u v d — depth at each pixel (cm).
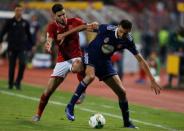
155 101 4884
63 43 3139
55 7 3103
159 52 8925
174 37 6438
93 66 3033
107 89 5534
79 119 3403
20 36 4769
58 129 2958
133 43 2988
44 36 7525
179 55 6144
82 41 7225
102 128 3059
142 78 6638
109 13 8212
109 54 3025
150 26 9419
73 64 3123
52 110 3741
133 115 3797
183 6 6669
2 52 8188
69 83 5978
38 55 7856
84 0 9331
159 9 9888
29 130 2880
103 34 2988
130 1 9788
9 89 4859
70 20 3133
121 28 2936
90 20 7756
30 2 8625
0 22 8012
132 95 5275
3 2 8644
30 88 5091
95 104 4234
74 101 3056
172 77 6738
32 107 3819
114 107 4116
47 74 7006
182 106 4647
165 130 3203
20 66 4819
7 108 3712
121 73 6619
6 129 2880
